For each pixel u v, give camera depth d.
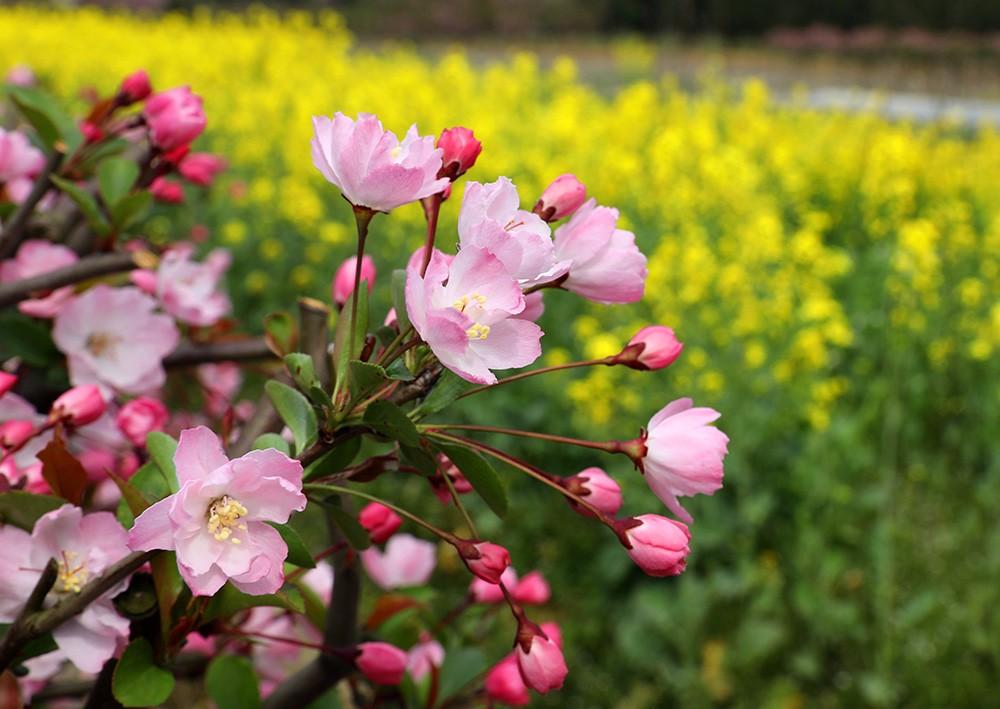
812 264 6.16
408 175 0.84
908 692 4.14
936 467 5.31
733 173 7.11
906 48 19.73
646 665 4.18
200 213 6.69
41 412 1.48
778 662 4.23
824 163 8.70
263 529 0.80
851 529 4.48
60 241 1.57
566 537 4.68
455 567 4.63
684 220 6.55
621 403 4.75
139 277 1.47
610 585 4.51
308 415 0.91
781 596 4.38
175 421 1.80
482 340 0.84
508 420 4.94
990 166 9.15
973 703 4.11
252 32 14.11
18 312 1.49
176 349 1.50
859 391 5.64
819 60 21.09
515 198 0.89
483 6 25.70
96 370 1.35
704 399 4.57
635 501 4.50
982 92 16.11
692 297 5.03
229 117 8.82
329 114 8.50
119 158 1.49
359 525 0.95
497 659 4.05
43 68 10.84
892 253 6.42
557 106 8.95
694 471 0.94
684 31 25.25
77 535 0.99
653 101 10.20
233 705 1.17
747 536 4.36
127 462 1.40
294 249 6.75
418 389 0.89
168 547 0.78
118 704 1.02
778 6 24.16
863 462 4.63
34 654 0.99
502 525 4.76
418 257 0.94
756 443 4.51
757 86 10.09
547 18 26.16
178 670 1.32
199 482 0.78
